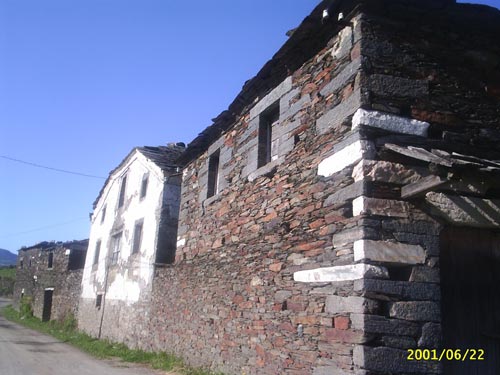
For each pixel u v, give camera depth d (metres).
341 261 4.96
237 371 6.99
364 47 5.30
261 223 7.02
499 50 5.94
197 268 9.24
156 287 11.49
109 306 15.03
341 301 4.85
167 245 12.42
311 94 6.24
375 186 4.87
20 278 33.66
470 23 5.77
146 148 15.41
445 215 4.84
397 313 4.54
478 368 4.93
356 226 4.80
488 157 5.51
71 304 20.23
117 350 11.98
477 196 4.98
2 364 9.73
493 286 5.14
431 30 5.67
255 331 6.66
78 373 8.86
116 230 16.11
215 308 8.13
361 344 4.43
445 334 4.83
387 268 4.67
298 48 6.46
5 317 26.97
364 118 5.03
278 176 6.73
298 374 5.45
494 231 5.27
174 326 9.93
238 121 8.52
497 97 5.84
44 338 16.19
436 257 4.80
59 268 24.06
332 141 5.52
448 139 5.35
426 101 5.38
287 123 6.73
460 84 5.65
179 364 8.98
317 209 5.61
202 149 10.18
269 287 6.45
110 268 15.81
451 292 4.95
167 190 12.93
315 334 5.24
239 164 8.18
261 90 7.73
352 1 5.46
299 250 5.85
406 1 5.42
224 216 8.47
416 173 5.02
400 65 5.39
